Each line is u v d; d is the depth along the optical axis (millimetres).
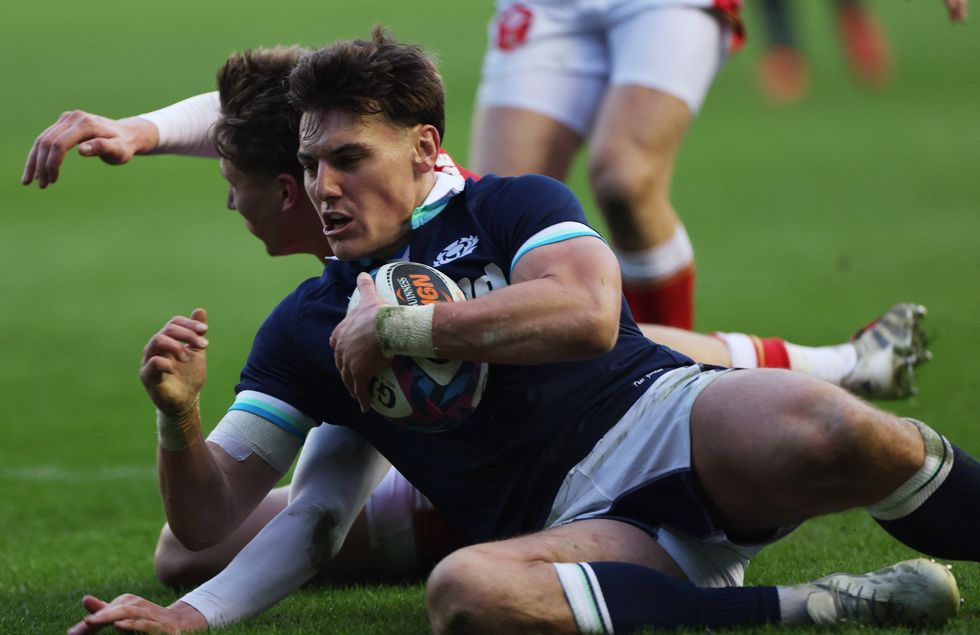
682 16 21672
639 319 22469
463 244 12586
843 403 11203
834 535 16359
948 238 41750
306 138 12414
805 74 74062
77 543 18672
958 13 20281
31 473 23422
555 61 22328
